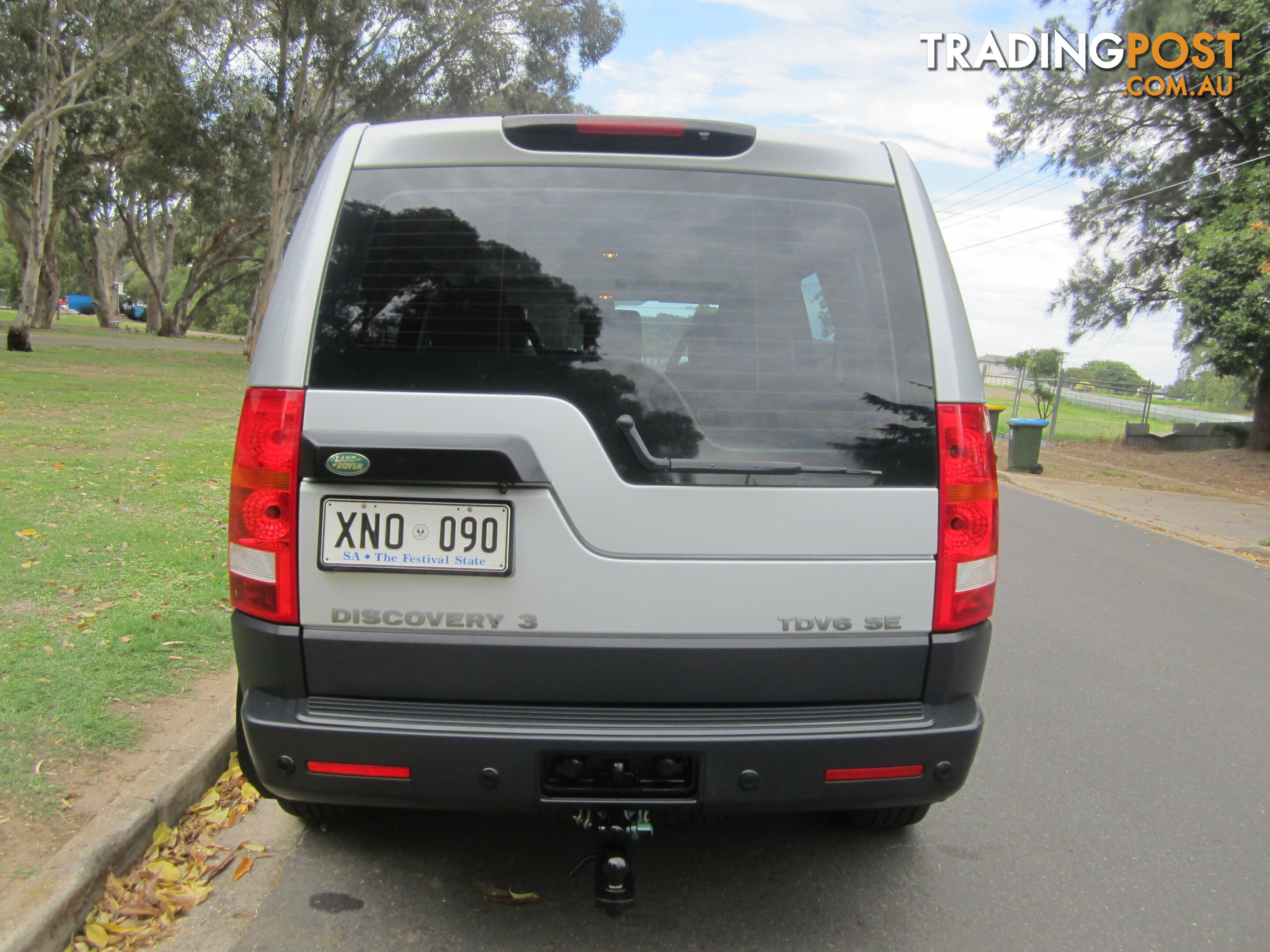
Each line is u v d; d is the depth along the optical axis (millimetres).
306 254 2447
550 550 2400
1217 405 25656
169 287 95438
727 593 2426
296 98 29953
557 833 3320
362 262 2441
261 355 2430
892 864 3238
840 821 3469
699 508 2410
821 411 2461
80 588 5188
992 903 3023
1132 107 21953
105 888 2787
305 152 33500
